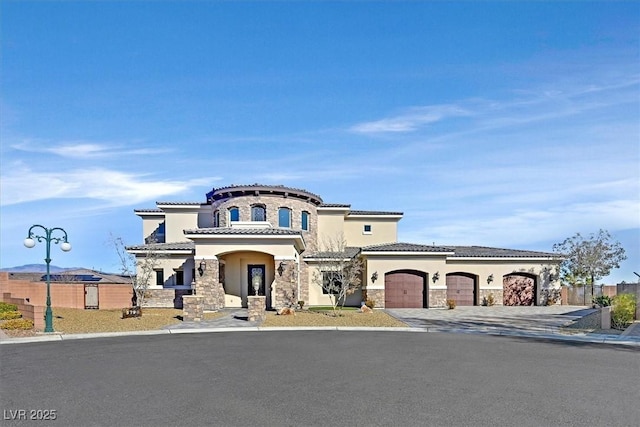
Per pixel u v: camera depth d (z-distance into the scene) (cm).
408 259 3338
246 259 3216
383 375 1077
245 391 930
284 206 3362
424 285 3362
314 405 831
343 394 905
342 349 1470
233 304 3183
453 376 1070
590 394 916
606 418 768
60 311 2784
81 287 3114
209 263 2831
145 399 876
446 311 3048
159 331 1977
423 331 2027
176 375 1079
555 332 1984
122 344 1602
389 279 3356
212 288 2825
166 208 3725
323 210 3788
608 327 2108
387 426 723
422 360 1274
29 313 2212
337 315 2616
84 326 2122
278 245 2881
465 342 1653
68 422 751
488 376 1072
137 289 3033
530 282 3647
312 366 1184
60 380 1036
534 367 1185
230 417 767
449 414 782
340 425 728
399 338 1758
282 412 791
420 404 838
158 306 3262
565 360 1295
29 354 1400
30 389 958
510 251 3806
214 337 1789
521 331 2009
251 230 2905
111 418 768
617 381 1031
